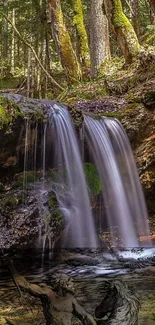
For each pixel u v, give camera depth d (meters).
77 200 6.71
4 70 18.02
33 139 6.46
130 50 12.06
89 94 10.45
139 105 8.09
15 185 6.31
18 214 5.86
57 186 6.50
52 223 5.91
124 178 7.64
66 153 6.86
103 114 7.96
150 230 7.73
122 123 7.96
